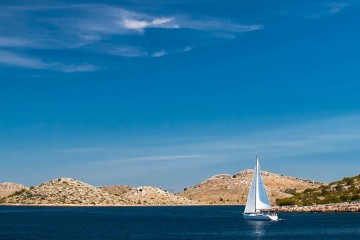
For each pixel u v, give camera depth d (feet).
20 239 425.69
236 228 517.14
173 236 446.19
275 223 551.18
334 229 469.98
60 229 541.75
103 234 472.03
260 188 586.04
